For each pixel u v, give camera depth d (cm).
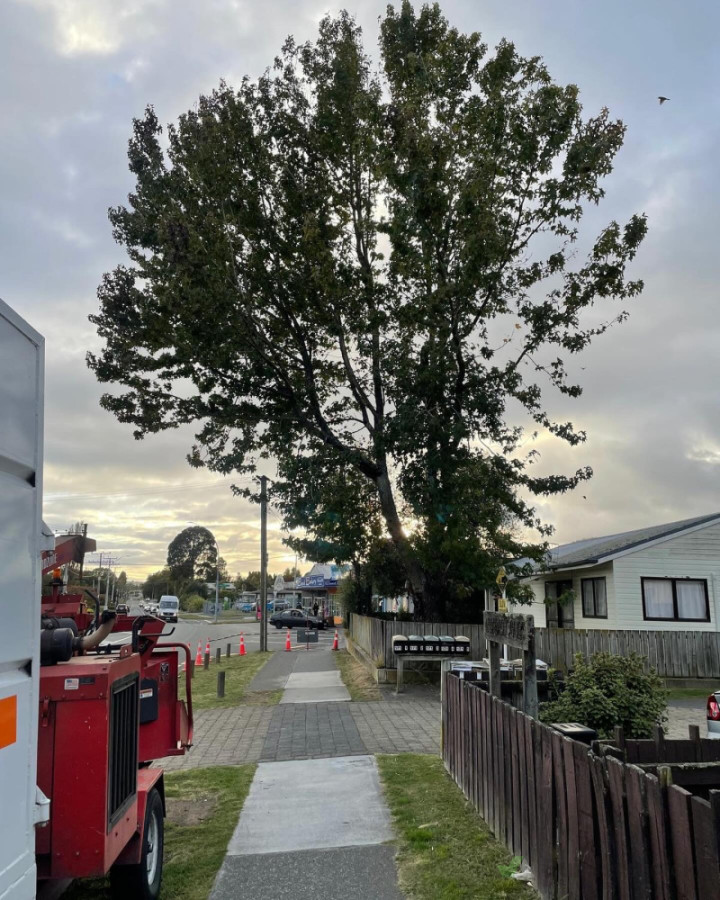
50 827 396
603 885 385
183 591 11788
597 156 1638
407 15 1822
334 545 1964
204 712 1405
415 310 1714
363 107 1745
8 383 317
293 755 979
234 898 525
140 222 1883
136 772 482
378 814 698
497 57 1655
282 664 2370
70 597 746
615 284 1712
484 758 649
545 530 1841
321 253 1750
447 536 1733
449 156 1648
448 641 1622
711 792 290
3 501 307
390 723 1207
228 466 1980
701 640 1723
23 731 319
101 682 409
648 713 705
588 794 407
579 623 2266
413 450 1730
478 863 548
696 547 2047
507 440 1812
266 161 1866
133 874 480
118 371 1952
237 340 1758
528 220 1717
